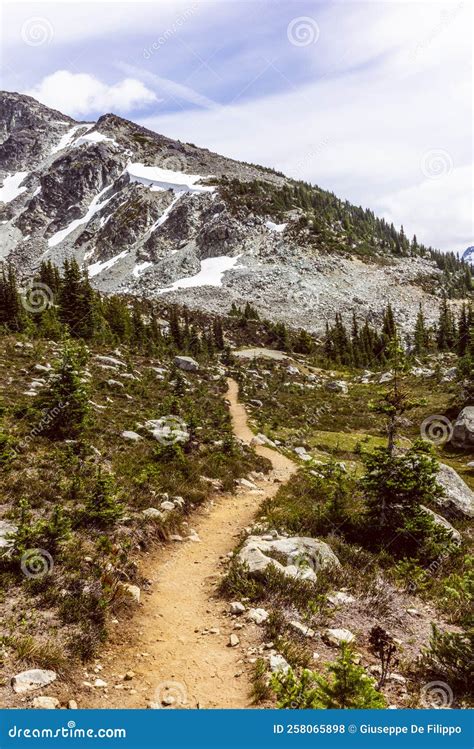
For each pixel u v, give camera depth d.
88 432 19.44
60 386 19.00
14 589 8.24
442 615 9.48
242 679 7.02
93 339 55.78
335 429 38.00
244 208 185.25
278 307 132.00
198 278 156.00
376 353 98.88
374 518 13.34
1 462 13.91
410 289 153.12
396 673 7.29
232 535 14.00
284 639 7.90
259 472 22.98
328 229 185.50
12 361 30.91
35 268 191.88
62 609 7.82
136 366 46.03
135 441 20.33
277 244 168.25
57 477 13.88
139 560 11.12
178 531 13.46
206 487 17.91
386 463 12.88
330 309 130.88
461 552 12.62
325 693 5.80
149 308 115.00
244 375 63.12
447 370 57.94
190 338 85.81
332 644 7.89
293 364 81.75
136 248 188.50
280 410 43.91
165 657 7.62
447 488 17.78
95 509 11.74
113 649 7.64
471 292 165.88
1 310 52.88
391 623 8.89
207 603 9.58
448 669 7.21
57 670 6.57
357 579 10.45
